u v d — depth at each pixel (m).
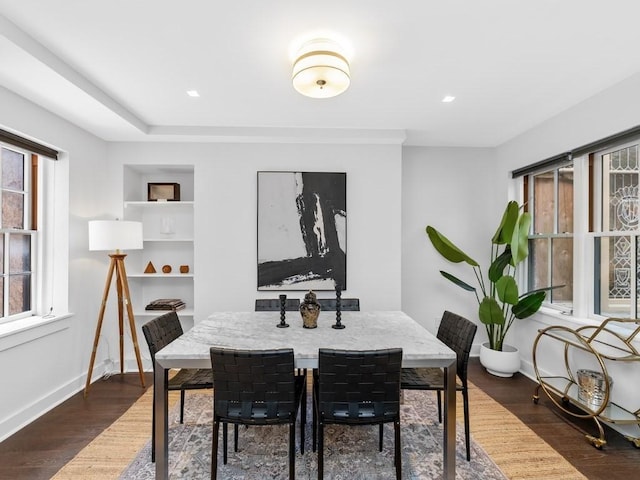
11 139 2.36
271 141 3.38
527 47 1.92
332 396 1.68
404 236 3.87
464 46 1.91
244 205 3.43
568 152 2.80
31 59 1.87
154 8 1.59
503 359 3.19
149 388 3.00
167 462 1.80
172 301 3.54
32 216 2.76
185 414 2.56
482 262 3.90
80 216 3.00
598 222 2.70
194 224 3.41
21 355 2.38
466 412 2.03
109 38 1.83
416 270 3.87
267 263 3.41
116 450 2.10
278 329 2.29
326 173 3.44
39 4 1.56
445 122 3.12
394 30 1.76
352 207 3.47
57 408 2.62
